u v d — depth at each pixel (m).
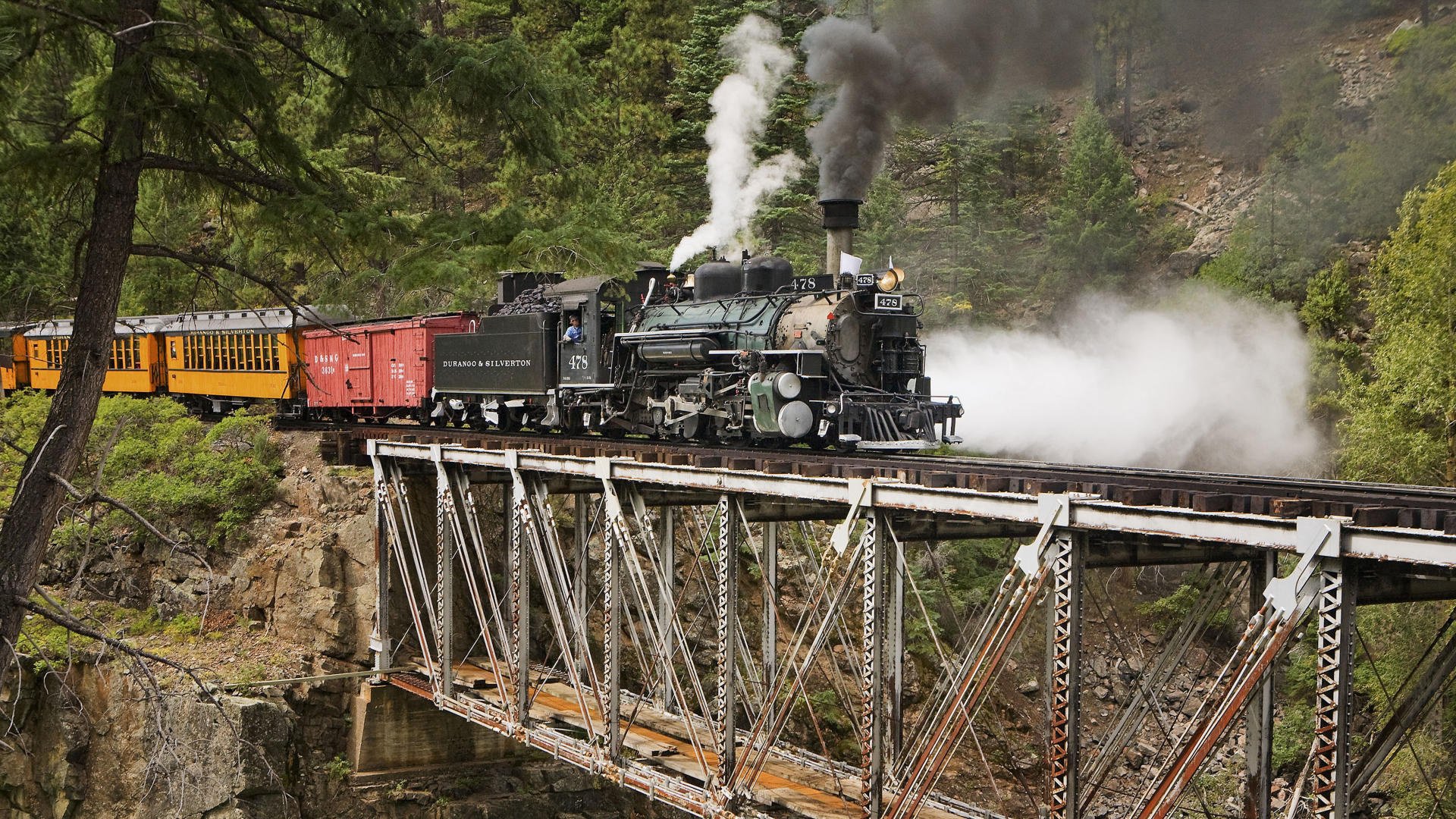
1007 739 20.78
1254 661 7.74
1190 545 10.27
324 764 20.27
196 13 11.66
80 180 10.96
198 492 23.27
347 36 11.58
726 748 13.16
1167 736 10.19
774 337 17.61
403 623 21.70
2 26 9.77
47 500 10.01
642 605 15.14
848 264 17.38
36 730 20.23
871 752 10.96
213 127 11.35
